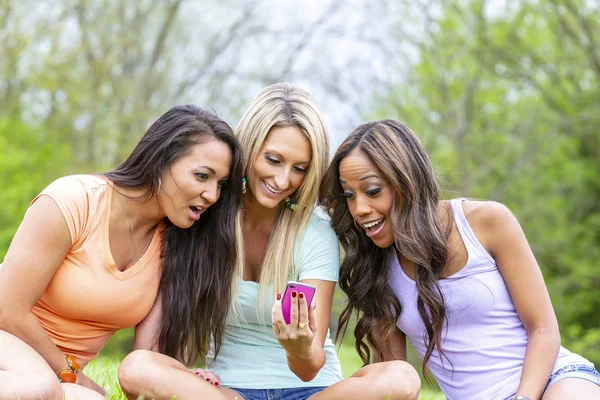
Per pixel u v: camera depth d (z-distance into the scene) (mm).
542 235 18703
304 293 3113
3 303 3262
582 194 19547
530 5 17906
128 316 3574
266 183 3693
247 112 3734
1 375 3039
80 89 18234
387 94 17656
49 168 17781
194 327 3701
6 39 17484
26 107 18688
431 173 3619
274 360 3682
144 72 19328
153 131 3508
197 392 3225
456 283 3570
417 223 3549
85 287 3410
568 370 3420
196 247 3684
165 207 3512
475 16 17391
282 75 19000
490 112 18922
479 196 18172
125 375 3230
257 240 3879
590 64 18156
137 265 3564
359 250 3820
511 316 3582
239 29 19891
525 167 18531
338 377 3812
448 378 3645
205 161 3445
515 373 3486
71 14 18672
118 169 3570
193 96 19844
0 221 15820
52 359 3385
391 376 3279
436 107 17688
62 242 3348
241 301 3711
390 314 3752
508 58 18281
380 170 3559
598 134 19250
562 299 18469
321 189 3814
